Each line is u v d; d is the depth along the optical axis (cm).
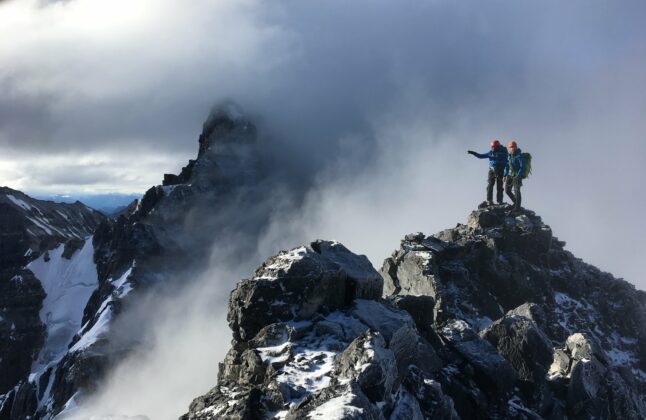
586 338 2861
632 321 3922
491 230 4131
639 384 3503
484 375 2475
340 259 2341
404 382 1983
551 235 4191
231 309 2184
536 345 2695
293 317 2073
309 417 1405
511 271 3894
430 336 2608
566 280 4031
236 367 1992
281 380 1672
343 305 2214
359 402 1465
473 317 3544
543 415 2602
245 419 1570
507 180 4475
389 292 3897
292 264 2139
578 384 2670
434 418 1922
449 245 3956
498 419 2409
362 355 1667
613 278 4309
